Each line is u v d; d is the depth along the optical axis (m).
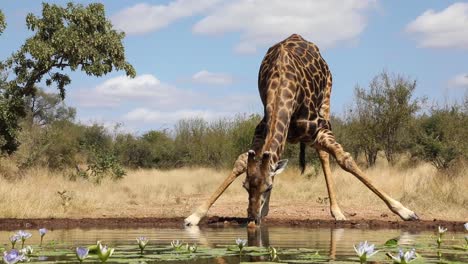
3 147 21.50
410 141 28.70
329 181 11.64
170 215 12.20
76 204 13.03
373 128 29.64
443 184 14.70
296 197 16.73
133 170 30.33
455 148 23.48
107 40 21.47
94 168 22.50
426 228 9.80
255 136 10.86
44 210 12.01
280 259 5.80
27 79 21.31
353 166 10.61
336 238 8.16
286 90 10.26
